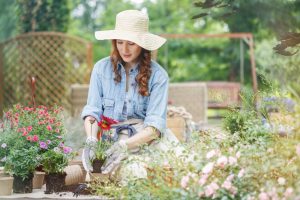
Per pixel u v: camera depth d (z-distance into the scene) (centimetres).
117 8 2239
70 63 1164
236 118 512
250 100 517
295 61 941
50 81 1162
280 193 382
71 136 599
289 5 788
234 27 1353
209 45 1956
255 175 399
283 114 427
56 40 1159
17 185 486
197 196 395
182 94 1048
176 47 1972
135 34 503
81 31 2164
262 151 417
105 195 450
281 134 452
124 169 459
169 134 507
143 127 504
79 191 469
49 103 1157
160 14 2194
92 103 513
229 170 407
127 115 512
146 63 510
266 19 797
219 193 395
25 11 1210
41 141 497
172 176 416
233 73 1784
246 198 390
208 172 393
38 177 509
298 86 556
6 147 508
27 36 1156
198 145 436
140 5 2228
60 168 484
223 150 424
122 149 462
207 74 1945
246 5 788
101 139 492
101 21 2227
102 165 477
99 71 517
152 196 412
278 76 938
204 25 2139
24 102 1153
